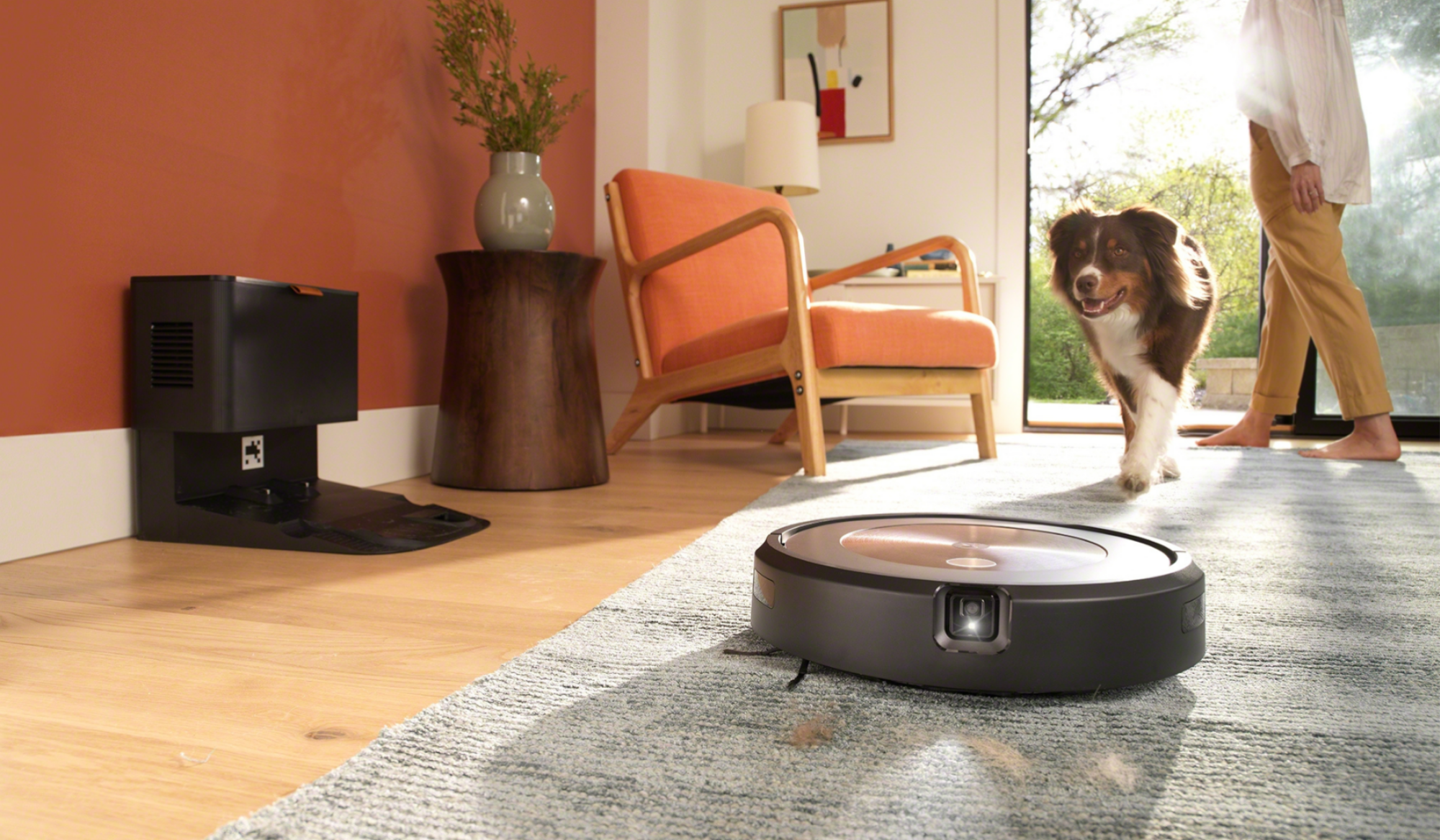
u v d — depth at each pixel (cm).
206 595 103
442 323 225
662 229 251
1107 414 465
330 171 182
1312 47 234
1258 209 255
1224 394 446
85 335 130
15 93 119
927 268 368
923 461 248
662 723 62
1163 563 69
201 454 138
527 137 203
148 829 49
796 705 65
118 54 134
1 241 118
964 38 379
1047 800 51
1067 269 204
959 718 62
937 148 382
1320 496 179
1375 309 351
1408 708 65
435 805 50
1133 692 68
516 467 191
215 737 62
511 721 62
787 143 352
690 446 305
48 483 125
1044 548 74
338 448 187
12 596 102
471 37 204
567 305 197
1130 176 441
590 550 129
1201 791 52
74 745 61
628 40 325
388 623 92
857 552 72
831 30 390
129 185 136
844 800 50
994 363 247
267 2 164
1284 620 91
